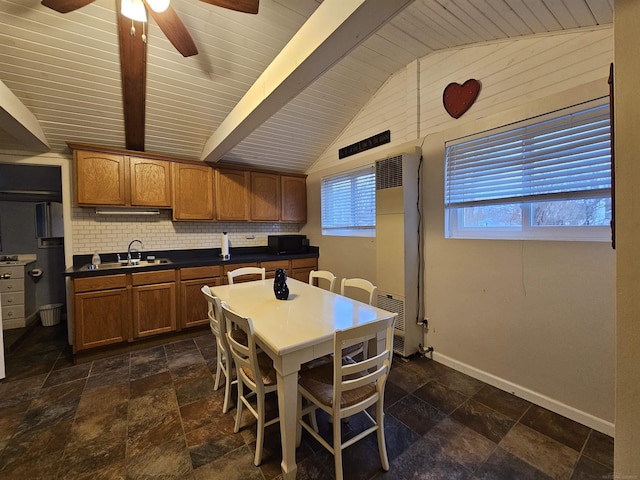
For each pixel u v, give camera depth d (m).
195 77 2.52
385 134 3.07
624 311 0.72
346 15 1.25
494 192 2.18
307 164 4.33
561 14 1.63
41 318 3.68
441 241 2.50
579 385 1.75
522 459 1.50
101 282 2.74
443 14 1.92
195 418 1.85
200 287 3.30
